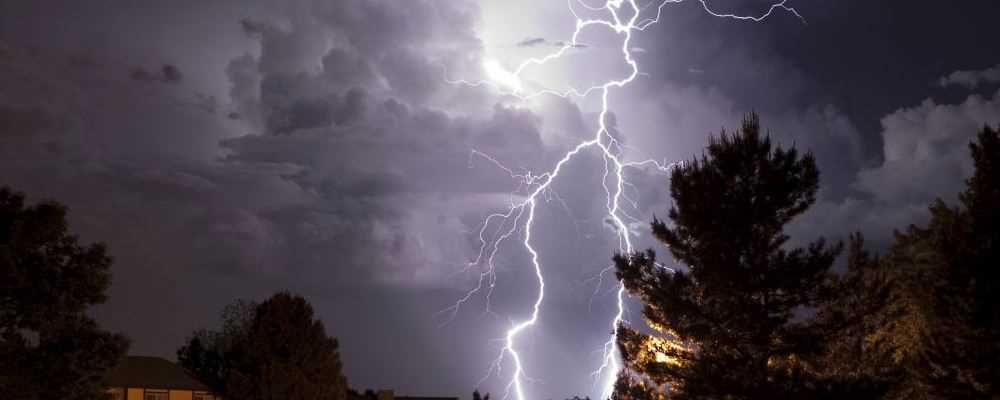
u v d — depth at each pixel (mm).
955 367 24688
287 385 35875
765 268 23453
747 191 24031
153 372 46812
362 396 50906
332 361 37688
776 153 24375
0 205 26406
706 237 23938
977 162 26859
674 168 25297
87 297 26391
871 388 22438
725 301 23641
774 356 23859
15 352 24875
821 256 23469
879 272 24438
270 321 37188
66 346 25688
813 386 22719
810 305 23922
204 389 46562
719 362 23328
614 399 25531
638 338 25281
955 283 25500
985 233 25812
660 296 24203
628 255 25359
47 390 25156
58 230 26234
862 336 24672
